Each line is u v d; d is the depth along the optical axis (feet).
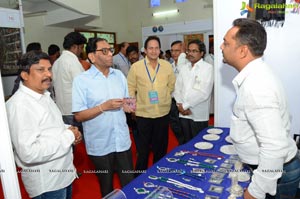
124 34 31.71
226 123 7.13
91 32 26.76
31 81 4.15
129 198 3.77
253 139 3.67
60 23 21.62
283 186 3.92
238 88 3.63
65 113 9.05
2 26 9.93
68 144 4.45
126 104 5.64
